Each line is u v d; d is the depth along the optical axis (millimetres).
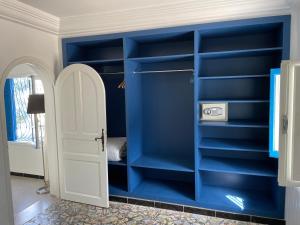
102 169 3129
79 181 3283
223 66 3178
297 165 1934
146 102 3609
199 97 3006
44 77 3289
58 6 2795
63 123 3275
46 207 3201
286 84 1883
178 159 3357
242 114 3150
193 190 3264
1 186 2553
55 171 3492
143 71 3553
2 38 2566
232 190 3219
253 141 3072
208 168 2900
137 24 2965
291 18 2477
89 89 3080
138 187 3379
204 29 2760
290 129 1907
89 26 3154
